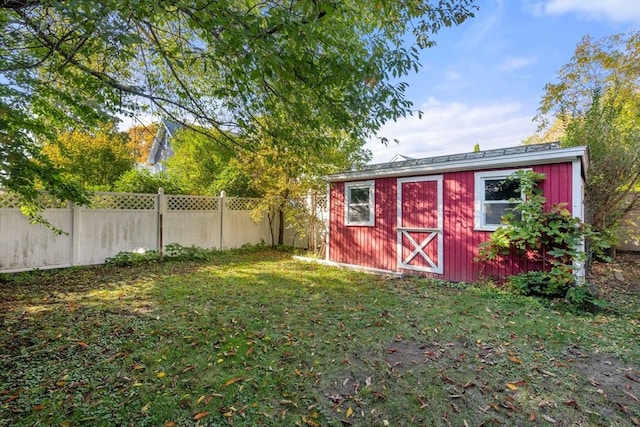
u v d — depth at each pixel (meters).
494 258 5.77
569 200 5.16
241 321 3.84
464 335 3.54
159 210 8.30
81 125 5.30
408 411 2.23
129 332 3.44
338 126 3.75
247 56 2.37
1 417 2.03
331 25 3.02
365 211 7.89
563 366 2.87
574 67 10.68
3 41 3.33
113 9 2.20
